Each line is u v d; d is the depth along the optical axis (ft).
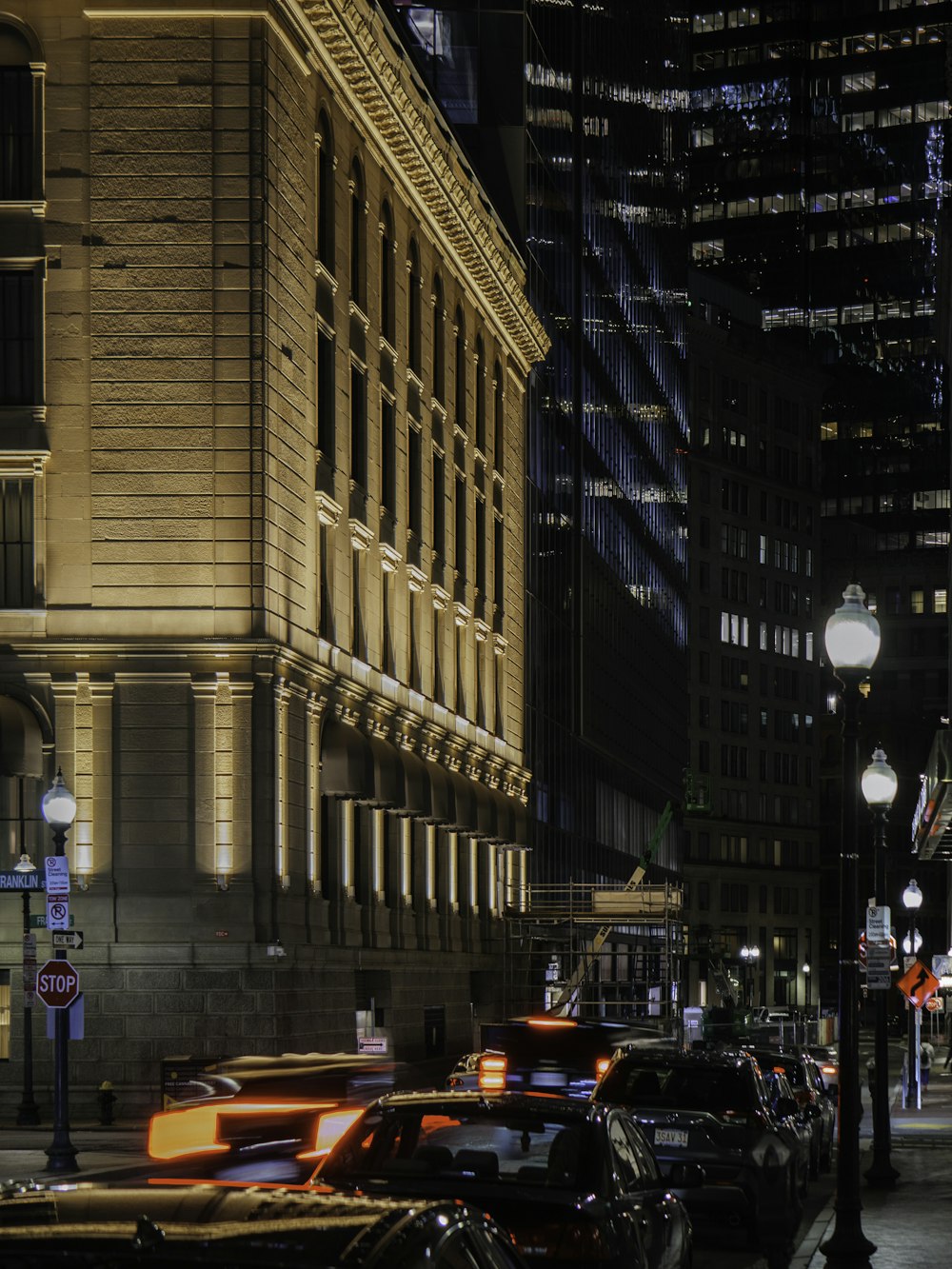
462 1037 244.63
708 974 522.88
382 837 212.43
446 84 292.20
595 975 321.11
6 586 168.86
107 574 167.94
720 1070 78.18
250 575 167.84
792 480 653.71
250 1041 164.04
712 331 611.06
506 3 292.40
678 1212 52.95
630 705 389.19
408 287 229.04
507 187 291.17
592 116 353.10
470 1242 26.37
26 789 167.43
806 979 638.12
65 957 118.52
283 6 174.60
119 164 170.71
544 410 308.81
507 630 279.90
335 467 194.18
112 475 168.76
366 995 202.69
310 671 179.42
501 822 258.57
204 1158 81.56
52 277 170.30
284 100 176.86
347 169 202.69
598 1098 78.89
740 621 622.54
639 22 414.41
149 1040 163.84
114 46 171.01
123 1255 22.47
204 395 168.86
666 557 446.60
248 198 169.89
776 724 636.48
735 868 606.14
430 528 237.25
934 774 148.25
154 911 165.27
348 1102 82.84
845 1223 70.64
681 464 476.95
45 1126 152.97
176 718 167.02
